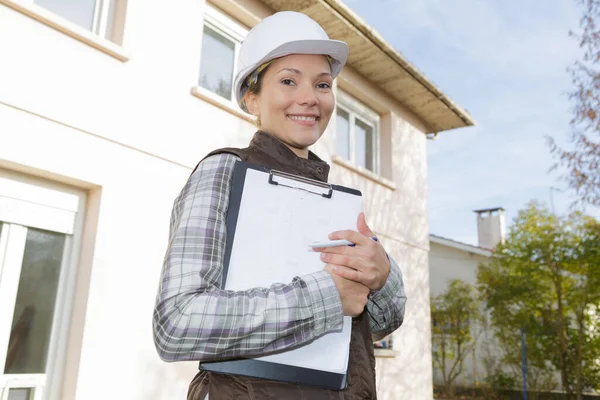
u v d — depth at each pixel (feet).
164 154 13.88
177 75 14.69
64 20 11.82
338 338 2.99
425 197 27.04
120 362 11.87
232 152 3.26
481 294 44.83
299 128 3.62
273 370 2.80
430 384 24.57
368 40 20.86
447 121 28.22
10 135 10.66
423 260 25.94
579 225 38.09
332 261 2.95
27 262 11.13
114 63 13.07
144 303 12.60
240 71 3.77
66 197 11.96
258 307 2.61
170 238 3.05
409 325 24.08
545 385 39.99
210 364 2.79
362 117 24.80
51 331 11.35
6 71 10.78
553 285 40.42
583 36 24.94
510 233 42.50
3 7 10.93
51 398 11.10
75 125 11.87
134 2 13.87
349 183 21.84
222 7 17.34
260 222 2.98
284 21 3.62
